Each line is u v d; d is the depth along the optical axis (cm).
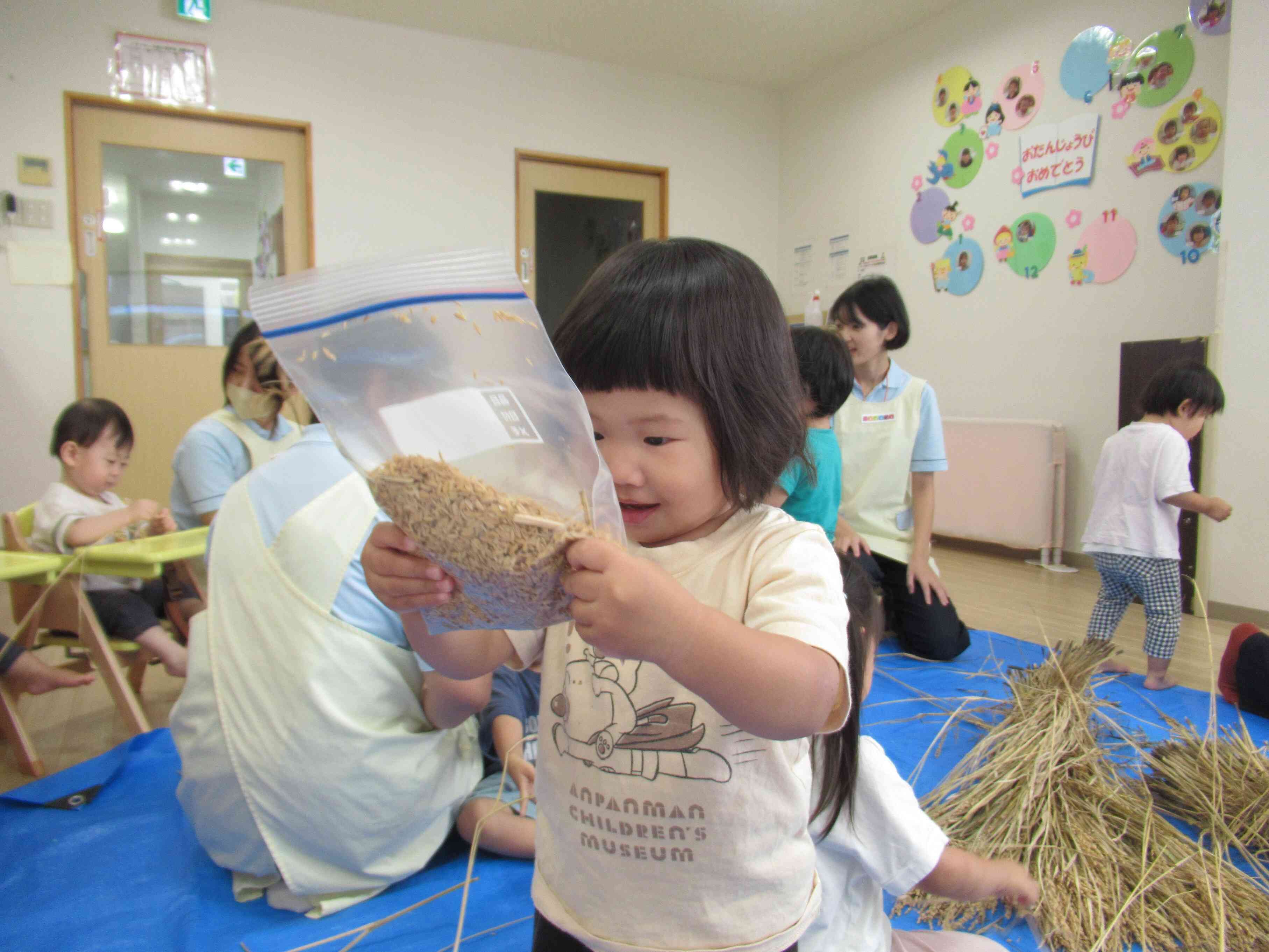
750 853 63
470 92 456
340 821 119
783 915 64
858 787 90
